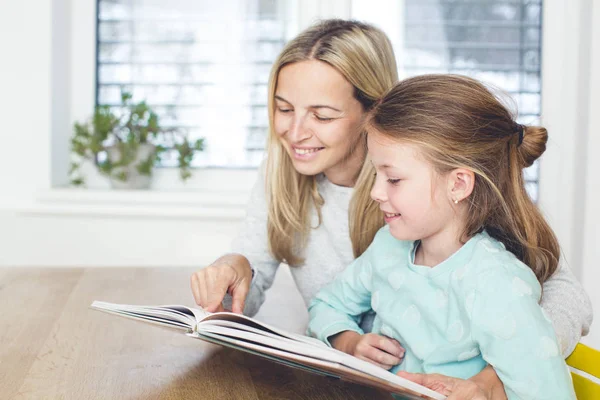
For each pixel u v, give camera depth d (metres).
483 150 0.87
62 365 0.91
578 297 0.95
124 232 2.10
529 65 2.21
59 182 2.18
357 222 1.16
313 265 1.24
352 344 0.98
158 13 2.23
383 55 1.13
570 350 0.91
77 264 2.10
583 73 2.03
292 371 0.91
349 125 1.10
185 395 0.81
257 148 2.26
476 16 2.19
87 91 2.23
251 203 1.31
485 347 0.82
